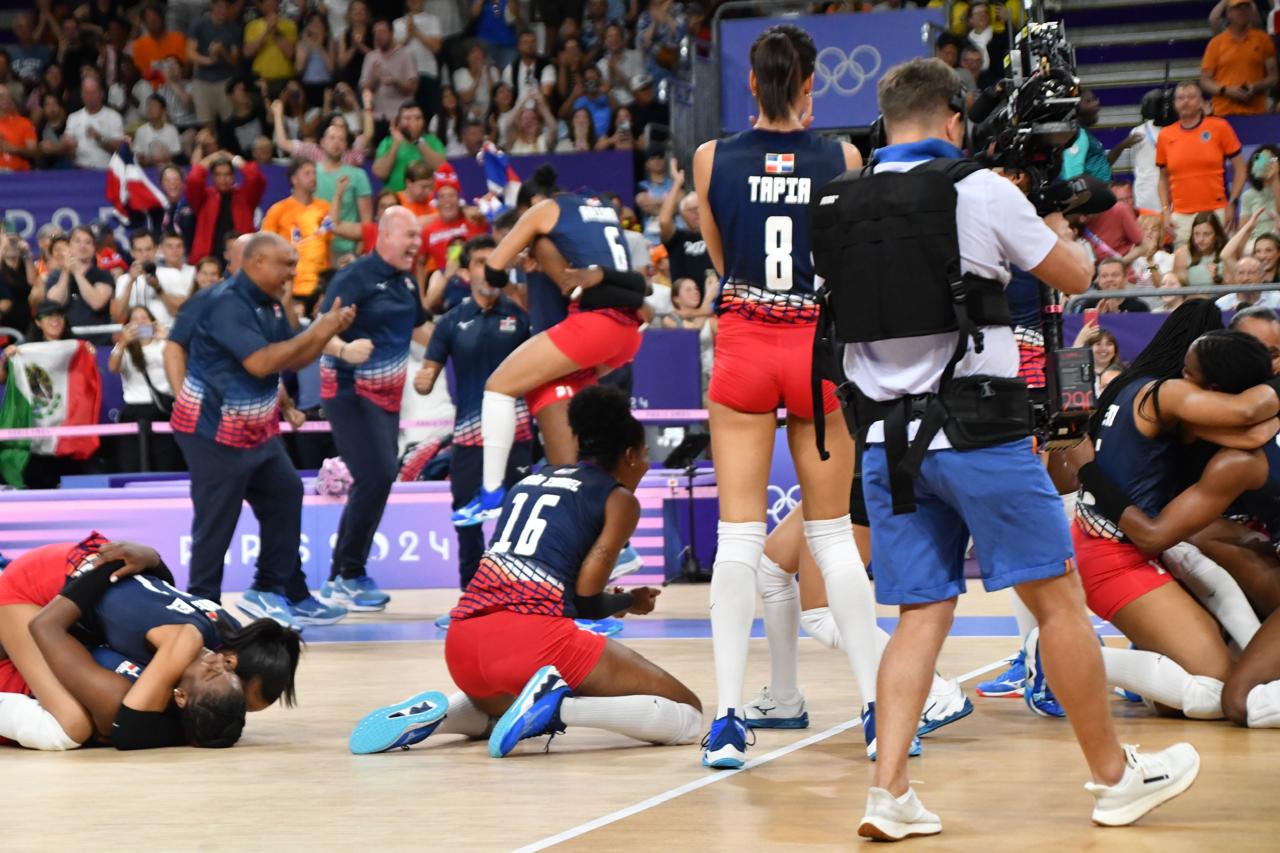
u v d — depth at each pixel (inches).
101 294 1282.0
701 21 1510.8
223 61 1643.7
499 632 472.7
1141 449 510.9
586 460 491.5
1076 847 325.7
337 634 832.9
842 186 356.2
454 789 410.9
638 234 1248.2
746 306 442.6
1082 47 1557.6
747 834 345.1
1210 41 1411.2
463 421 896.3
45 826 374.6
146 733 486.3
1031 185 376.5
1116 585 508.4
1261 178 1181.7
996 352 344.2
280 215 1322.6
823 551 451.5
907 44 1194.6
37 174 1467.8
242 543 1101.1
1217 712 488.1
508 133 1536.7
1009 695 557.6
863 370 354.3
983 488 338.6
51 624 489.4
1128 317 940.6
